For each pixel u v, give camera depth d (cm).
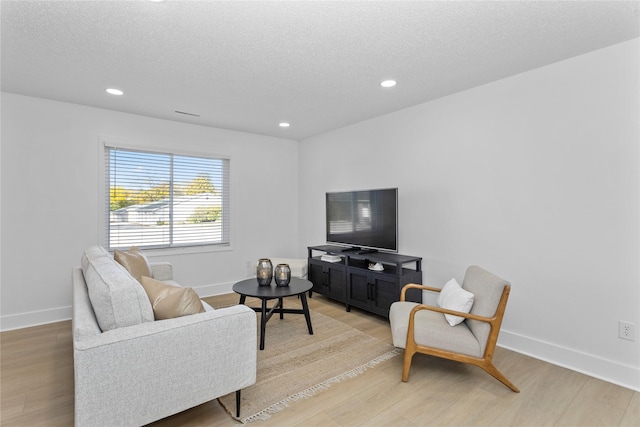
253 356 180
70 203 341
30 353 262
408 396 203
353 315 359
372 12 181
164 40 211
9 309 314
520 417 182
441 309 214
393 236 344
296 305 394
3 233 311
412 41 213
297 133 475
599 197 225
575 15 185
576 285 237
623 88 215
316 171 487
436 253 328
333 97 321
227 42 213
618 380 217
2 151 309
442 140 322
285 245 510
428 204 335
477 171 294
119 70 256
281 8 176
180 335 156
